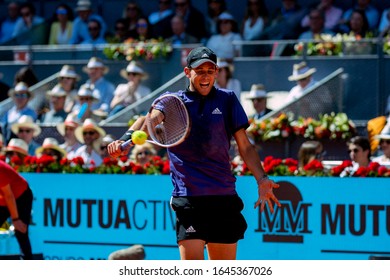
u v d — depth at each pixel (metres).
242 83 30.67
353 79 29.72
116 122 29.78
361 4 33.47
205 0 38.38
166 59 31.45
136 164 23.56
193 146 14.42
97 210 23.08
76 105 31.27
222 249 14.71
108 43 34.69
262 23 33.78
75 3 40.66
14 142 26.42
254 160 14.66
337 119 27.36
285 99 30.33
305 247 21.55
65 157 25.36
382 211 21.16
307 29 32.69
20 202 22.11
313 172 21.88
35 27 36.91
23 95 31.31
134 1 38.44
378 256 21.09
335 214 21.39
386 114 29.39
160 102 14.48
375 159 25.30
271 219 21.69
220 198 14.47
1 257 22.61
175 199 14.63
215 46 32.41
